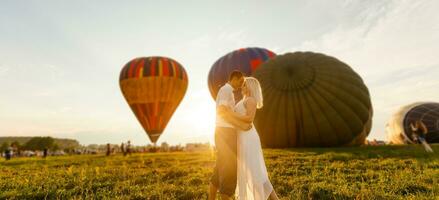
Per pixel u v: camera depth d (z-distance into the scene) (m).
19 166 17.73
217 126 5.00
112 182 8.43
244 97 5.11
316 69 28.41
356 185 6.88
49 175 10.98
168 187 7.14
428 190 6.06
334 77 28.00
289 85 28.33
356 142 28.50
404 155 14.57
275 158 14.76
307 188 6.68
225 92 4.94
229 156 4.84
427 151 17.39
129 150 35.44
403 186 6.46
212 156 23.08
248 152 4.80
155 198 6.24
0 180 9.76
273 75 29.34
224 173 4.81
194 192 6.43
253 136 4.88
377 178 7.74
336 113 27.22
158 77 35.12
